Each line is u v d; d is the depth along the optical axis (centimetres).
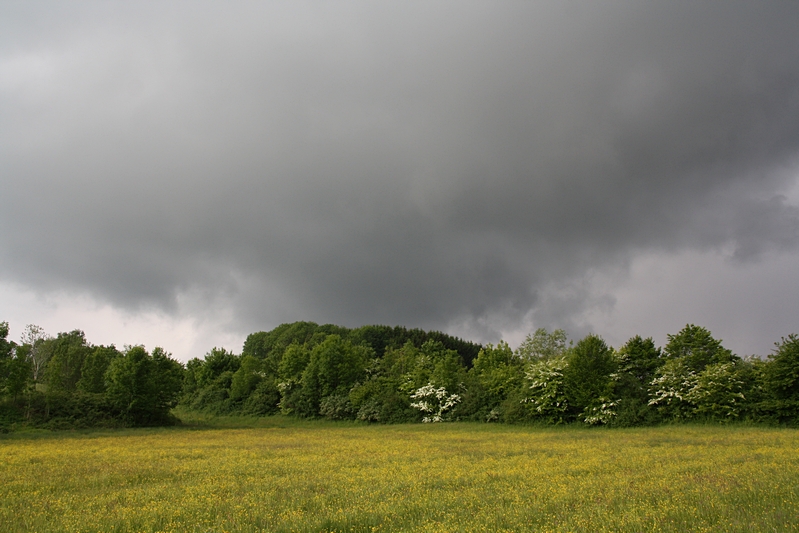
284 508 1248
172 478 1838
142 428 5306
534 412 5191
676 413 4725
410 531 998
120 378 5456
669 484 1420
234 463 2217
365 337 12500
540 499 1271
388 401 6494
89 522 1138
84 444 3459
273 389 7788
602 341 5197
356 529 1037
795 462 1878
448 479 1653
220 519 1143
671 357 5456
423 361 7881
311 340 11981
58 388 5841
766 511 1041
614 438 3459
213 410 8056
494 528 1005
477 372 7462
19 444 3478
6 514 1241
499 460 2236
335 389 7144
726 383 4603
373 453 2625
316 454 2603
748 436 3312
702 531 916
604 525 983
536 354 8631
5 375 4806
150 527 1095
